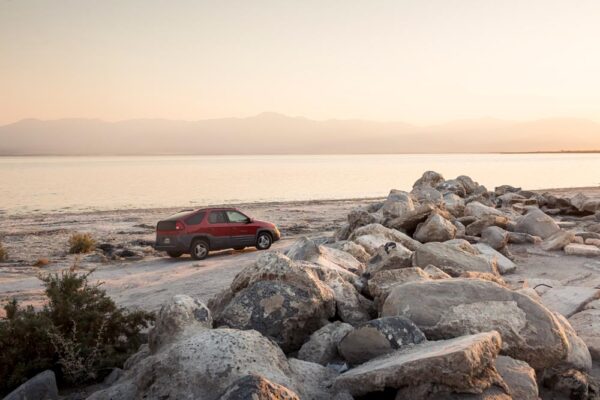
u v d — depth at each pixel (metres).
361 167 158.25
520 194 27.38
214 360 4.58
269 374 4.57
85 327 7.10
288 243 22.25
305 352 5.84
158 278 14.83
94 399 5.00
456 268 8.83
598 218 20.41
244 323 6.20
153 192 62.47
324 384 4.94
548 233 15.50
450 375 4.14
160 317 6.10
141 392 4.70
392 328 5.30
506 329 5.43
